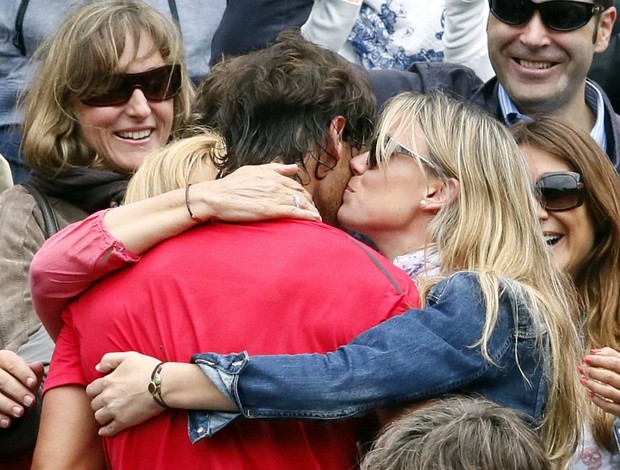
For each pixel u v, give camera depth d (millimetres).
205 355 9438
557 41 16844
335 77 11102
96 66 14875
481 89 17422
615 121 17359
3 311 13938
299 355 9477
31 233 14477
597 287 13734
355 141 11305
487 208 10812
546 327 10117
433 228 10930
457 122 11195
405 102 11422
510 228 10773
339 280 9836
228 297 9695
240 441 9570
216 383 9328
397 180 11164
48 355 13523
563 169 13672
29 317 14039
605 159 13758
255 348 9586
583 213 13617
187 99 15602
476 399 9062
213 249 9930
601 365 11211
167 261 9938
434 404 8914
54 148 14820
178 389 9453
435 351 9609
